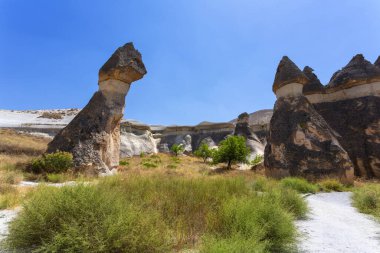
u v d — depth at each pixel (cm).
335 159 1722
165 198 567
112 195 437
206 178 853
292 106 2019
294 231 472
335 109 2562
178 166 2967
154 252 361
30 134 4362
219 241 356
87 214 369
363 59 2569
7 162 1655
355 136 2333
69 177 1358
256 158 3584
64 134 1748
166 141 6356
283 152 1875
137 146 5166
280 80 2141
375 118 2266
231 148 3009
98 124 1792
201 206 552
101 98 1909
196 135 6412
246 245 342
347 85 2520
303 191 1319
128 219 364
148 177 819
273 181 1398
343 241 500
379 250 450
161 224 425
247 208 473
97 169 1614
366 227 639
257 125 5934
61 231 350
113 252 340
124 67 1934
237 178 830
